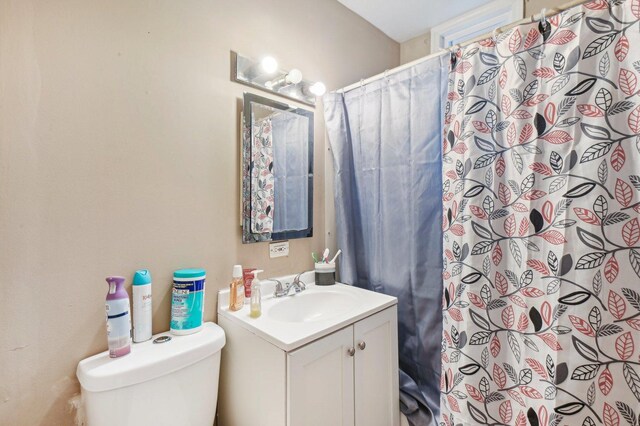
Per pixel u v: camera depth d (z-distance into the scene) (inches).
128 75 40.0
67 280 35.7
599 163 34.7
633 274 33.2
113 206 38.9
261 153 54.2
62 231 35.3
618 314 33.7
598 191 34.7
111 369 33.5
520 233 40.9
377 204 62.1
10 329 32.4
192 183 46.2
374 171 62.4
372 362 48.8
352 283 63.9
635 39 33.2
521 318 40.9
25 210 33.1
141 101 41.1
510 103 41.7
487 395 42.6
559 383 36.2
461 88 46.6
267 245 56.6
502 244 42.7
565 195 36.7
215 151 48.8
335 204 66.1
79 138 36.3
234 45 51.2
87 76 36.9
